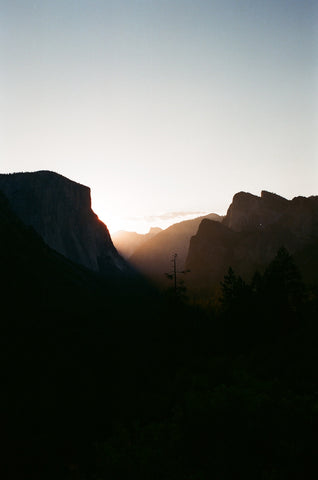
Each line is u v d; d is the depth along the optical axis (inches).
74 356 1437.0
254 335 1637.6
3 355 1259.8
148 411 870.4
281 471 410.3
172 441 509.4
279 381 697.6
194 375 1036.5
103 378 1256.8
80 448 782.5
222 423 485.1
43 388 1086.4
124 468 510.0
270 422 474.6
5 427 837.2
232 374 912.3
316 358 868.0
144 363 1464.1
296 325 1673.2
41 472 705.6
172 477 459.2
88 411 976.3
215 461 448.1
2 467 708.0
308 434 447.5
